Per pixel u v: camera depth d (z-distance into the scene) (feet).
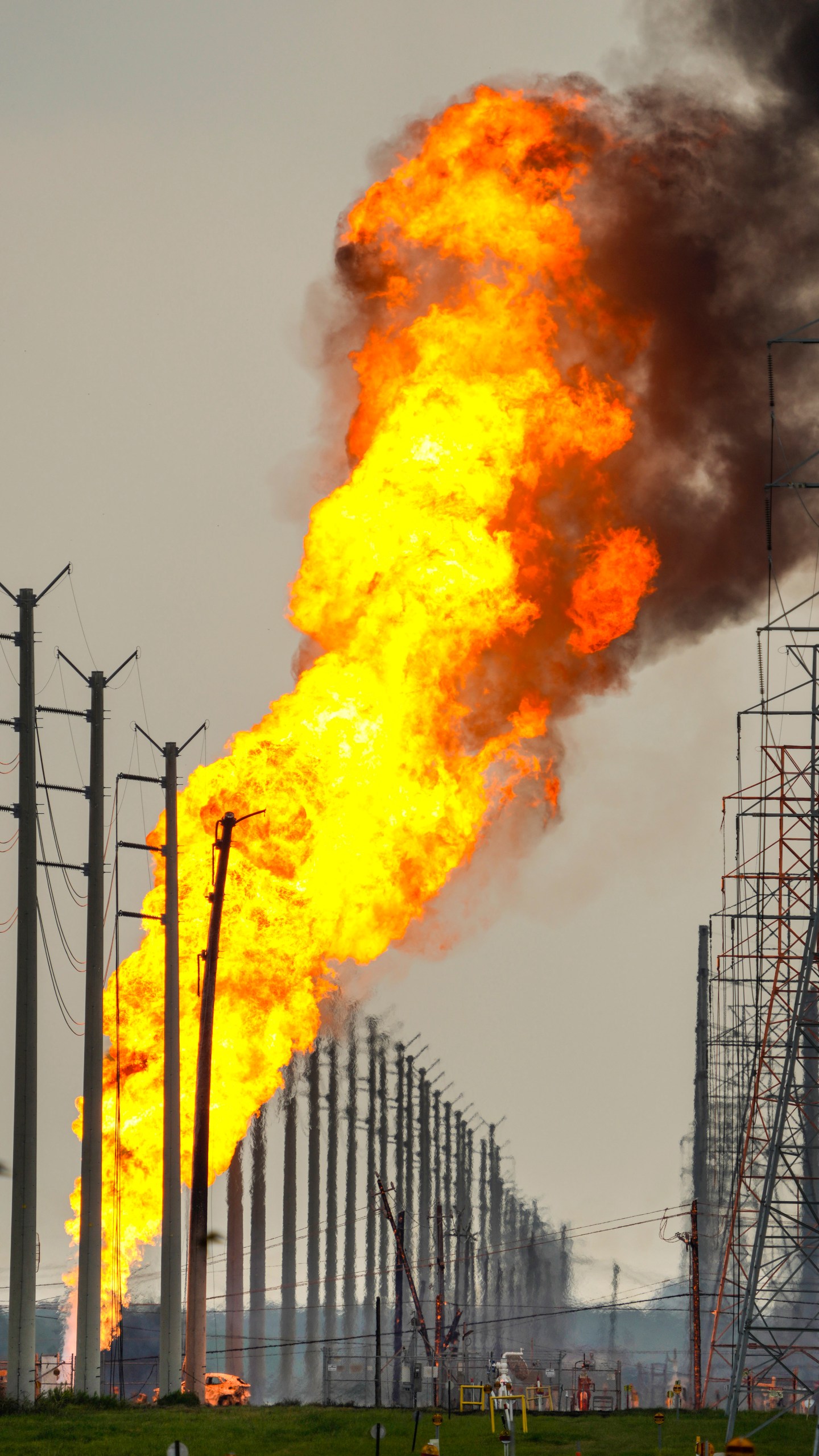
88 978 530.27
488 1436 488.02
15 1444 420.36
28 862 502.38
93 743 544.21
